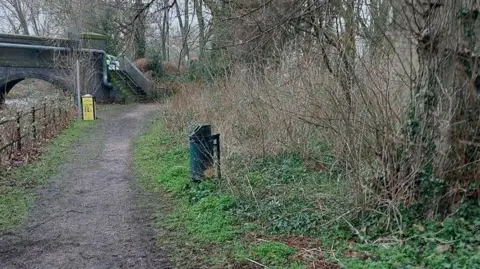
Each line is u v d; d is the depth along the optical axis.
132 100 23.94
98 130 13.97
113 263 4.14
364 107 4.77
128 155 10.02
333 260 3.94
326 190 5.64
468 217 4.28
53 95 18.75
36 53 20.34
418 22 4.53
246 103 8.61
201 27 10.94
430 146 4.48
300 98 6.91
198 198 5.96
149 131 13.68
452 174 4.39
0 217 5.53
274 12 8.16
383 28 5.16
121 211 5.81
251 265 3.92
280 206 5.30
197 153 6.61
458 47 4.38
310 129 7.39
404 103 4.73
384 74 4.79
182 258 4.18
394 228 4.43
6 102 19.34
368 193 4.75
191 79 18.78
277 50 8.99
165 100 17.30
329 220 4.81
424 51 4.50
